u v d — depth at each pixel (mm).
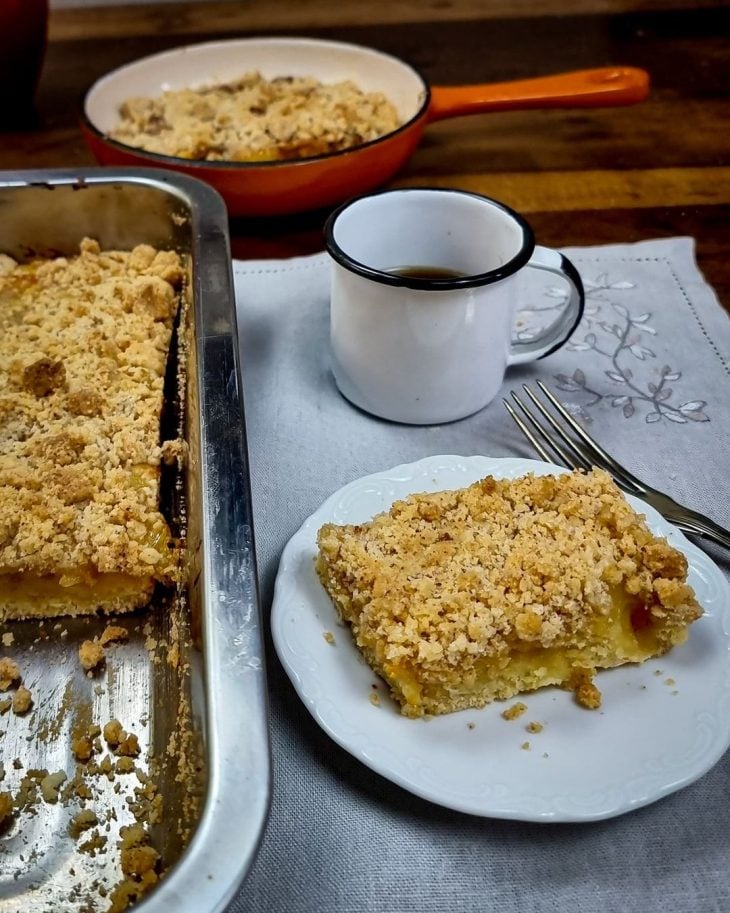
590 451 386
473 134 605
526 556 311
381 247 411
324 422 407
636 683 305
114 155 485
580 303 405
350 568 309
